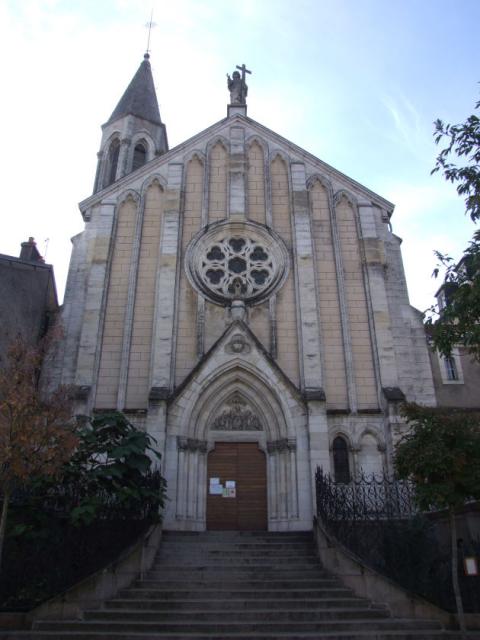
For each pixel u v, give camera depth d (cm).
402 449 1218
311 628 1134
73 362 2098
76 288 2244
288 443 1927
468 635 1090
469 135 1230
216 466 1986
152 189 2447
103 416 1591
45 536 1321
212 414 2025
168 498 1698
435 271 1262
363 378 2120
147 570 1452
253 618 1180
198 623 1130
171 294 2177
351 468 1958
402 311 2250
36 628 1135
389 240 2403
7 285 2303
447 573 1272
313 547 1634
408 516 1652
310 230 2345
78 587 1226
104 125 3481
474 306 1153
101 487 1480
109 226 2334
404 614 1221
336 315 2233
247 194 2464
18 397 1191
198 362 2023
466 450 1141
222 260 2305
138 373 2094
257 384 2030
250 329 2142
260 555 1594
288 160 2523
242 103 2661
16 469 1147
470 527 1401
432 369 2308
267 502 1936
